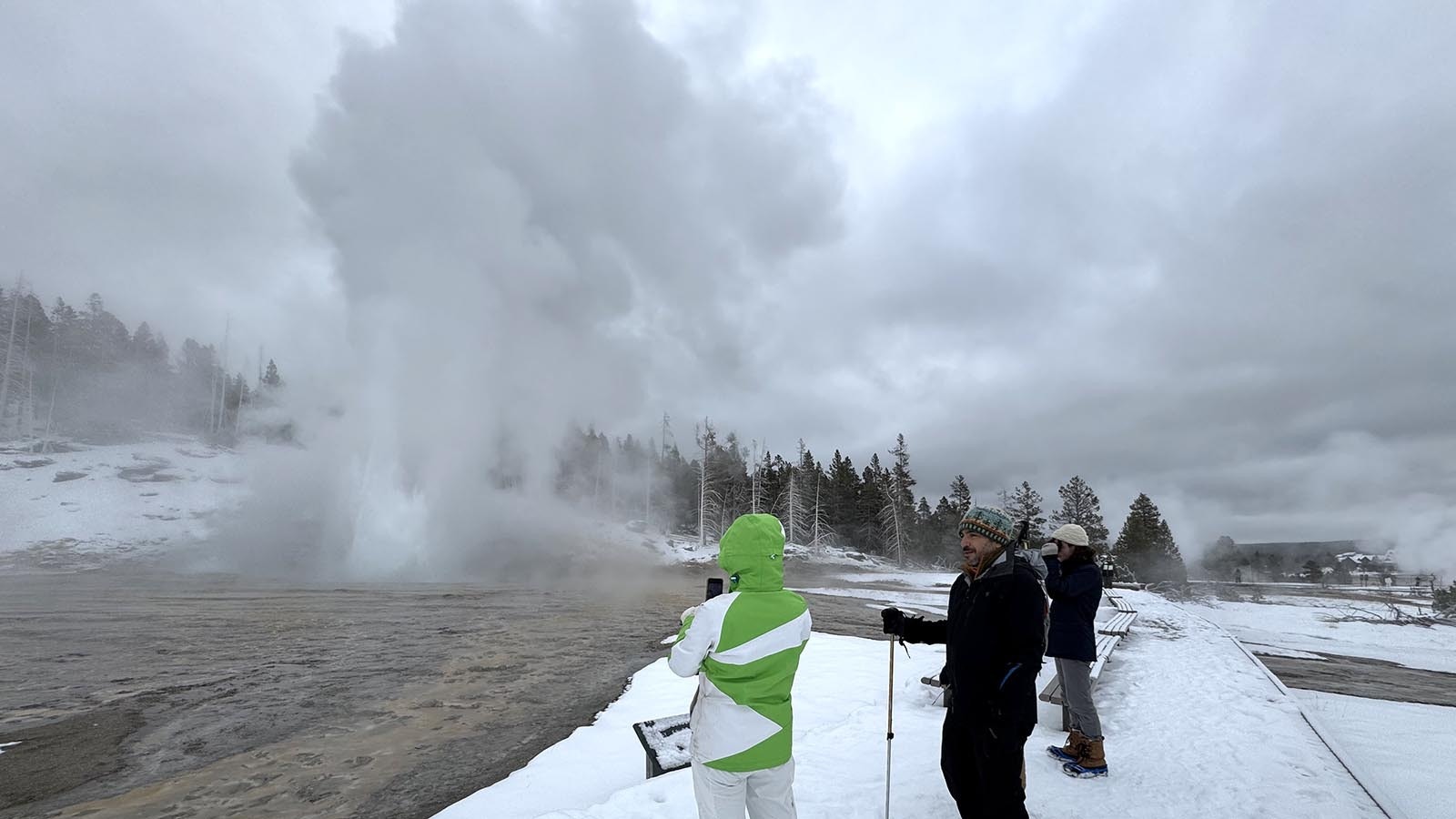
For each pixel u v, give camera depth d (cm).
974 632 317
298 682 817
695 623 266
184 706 709
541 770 502
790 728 276
